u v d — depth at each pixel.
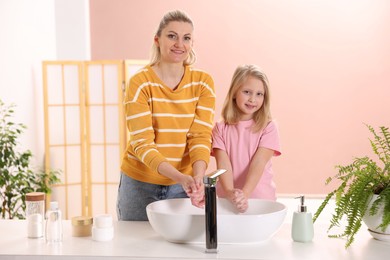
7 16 4.07
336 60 5.57
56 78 4.68
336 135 5.61
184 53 1.91
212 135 2.10
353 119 5.58
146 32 5.71
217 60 5.68
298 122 5.64
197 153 1.91
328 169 5.62
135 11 5.70
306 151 5.64
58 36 5.06
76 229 1.68
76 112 4.74
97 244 1.60
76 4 5.02
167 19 1.90
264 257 1.46
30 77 4.52
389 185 1.56
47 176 4.45
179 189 2.08
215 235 1.50
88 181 4.81
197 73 2.00
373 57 5.53
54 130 4.70
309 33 5.57
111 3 5.71
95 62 4.70
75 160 4.78
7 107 4.05
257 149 2.06
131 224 1.84
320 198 5.59
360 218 1.53
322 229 1.78
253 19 5.62
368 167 1.62
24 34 4.38
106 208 4.82
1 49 3.96
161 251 1.52
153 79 1.93
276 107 5.65
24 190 3.79
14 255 1.50
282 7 5.59
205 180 1.49
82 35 5.05
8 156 3.62
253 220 1.53
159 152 1.95
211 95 2.00
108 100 4.73
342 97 5.58
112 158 4.77
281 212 1.57
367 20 5.51
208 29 5.66
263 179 2.10
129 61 4.70
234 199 1.73
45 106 4.65
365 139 5.58
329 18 5.55
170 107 1.95
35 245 1.60
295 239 1.62
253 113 2.09
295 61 5.61
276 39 5.61
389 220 1.51
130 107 1.91
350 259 1.45
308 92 5.61
